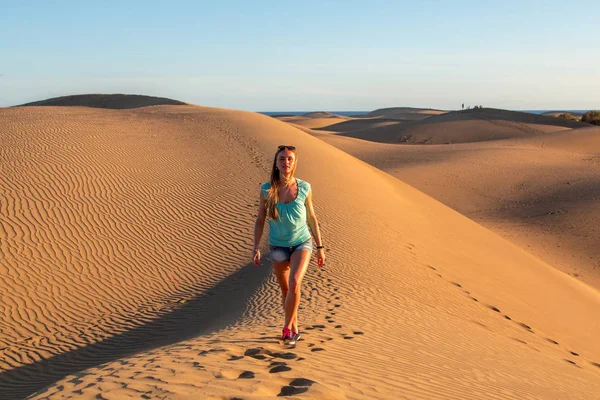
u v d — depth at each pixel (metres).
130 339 11.02
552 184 43.28
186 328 10.94
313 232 5.75
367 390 4.33
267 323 8.07
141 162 23.67
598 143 65.81
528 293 16.05
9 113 34.03
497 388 5.74
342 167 27.72
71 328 12.05
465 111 106.44
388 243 16.53
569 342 11.97
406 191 30.84
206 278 14.51
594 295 19.91
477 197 41.97
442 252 17.75
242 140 29.62
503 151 58.34
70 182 20.44
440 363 6.39
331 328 7.41
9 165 21.28
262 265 14.30
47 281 14.45
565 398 6.29
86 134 26.66
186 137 28.92
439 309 10.92
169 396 3.65
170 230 17.73
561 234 31.36
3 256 15.39
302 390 3.93
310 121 142.62
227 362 4.68
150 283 14.52
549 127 92.25
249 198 20.55
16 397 8.63
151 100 91.12
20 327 12.15
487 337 9.33
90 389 4.00
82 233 17.09
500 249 22.27
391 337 7.44
